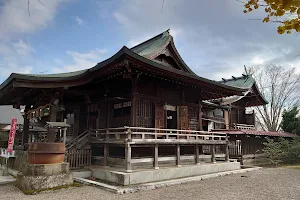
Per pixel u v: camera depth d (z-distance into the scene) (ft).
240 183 34.68
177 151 40.75
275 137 74.43
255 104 94.22
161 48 47.09
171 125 51.21
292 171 50.24
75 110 50.88
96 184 29.96
